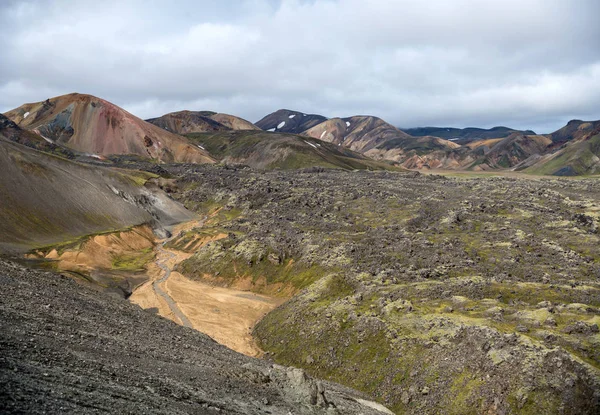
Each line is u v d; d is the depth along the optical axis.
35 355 33.69
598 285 121.44
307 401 49.84
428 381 78.69
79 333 45.38
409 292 115.94
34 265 160.38
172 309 141.38
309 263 166.62
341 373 92.44
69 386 30.02
